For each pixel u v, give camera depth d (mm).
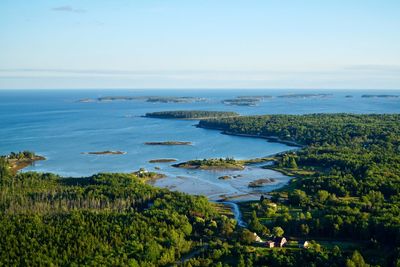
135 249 189625
